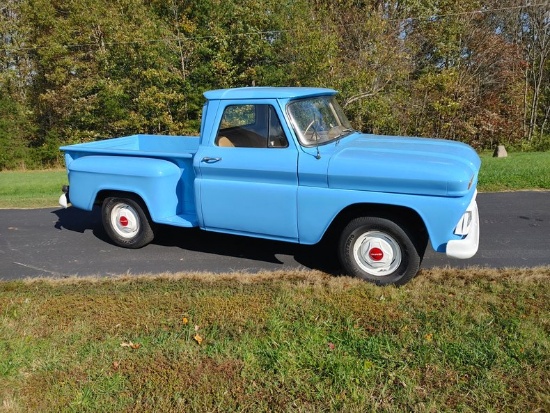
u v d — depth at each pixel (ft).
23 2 86.89
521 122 87.25
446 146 16.30
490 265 17.04
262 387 10.71
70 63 81.76
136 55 76.84
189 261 18.60
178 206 19.30
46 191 38.17
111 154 20.49
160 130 80.12
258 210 16.44
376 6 77.71
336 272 16.80
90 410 10.25
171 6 82.64
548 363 11.04
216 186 16.98
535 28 85.81
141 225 19.89
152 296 15.10
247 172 16.35
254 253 19.11
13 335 13.03
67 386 10.98
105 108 79.61
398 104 70.13
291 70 70.28
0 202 30.45
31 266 18.86
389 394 10.34
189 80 79.87
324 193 15.35
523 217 22.65
